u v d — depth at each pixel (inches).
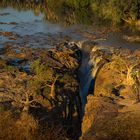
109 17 2979.8
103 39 2373.3
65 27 2723.9
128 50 2117.4
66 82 1657.2
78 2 3508.9
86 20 3009.4
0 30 2551.7
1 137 1169.4
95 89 1670.8
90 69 1943.9
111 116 1267.2
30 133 1195.3
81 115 1549.0
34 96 1475.1
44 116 1380.4
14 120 1234.0
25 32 2529.5
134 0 2824.8
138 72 1620.3
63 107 1491.1
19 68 1764.3
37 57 1939.0
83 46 2239.2
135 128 1158.3
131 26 2773.1
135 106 1363.2
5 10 3472.0
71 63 1924.2
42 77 1614.2
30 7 3686.0
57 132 1267.2
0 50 2050.9
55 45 2193.7
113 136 1128.8
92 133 1163.3
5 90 1514.5
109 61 1891.0
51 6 3695.9
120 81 1648.6
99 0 3235.7
